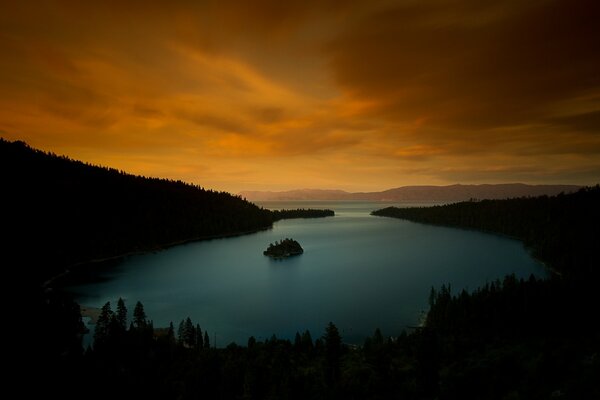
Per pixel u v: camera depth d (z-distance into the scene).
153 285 178.25
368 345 81.00
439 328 94.12
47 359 73.25
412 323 122.00
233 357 76.19
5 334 79.19
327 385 61.75
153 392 60.91
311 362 73.50
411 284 178.12
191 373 66.19
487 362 59.16
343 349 80.88
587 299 95.00
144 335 83.50
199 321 127.44
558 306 92.19
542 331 82.06
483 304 99.06
